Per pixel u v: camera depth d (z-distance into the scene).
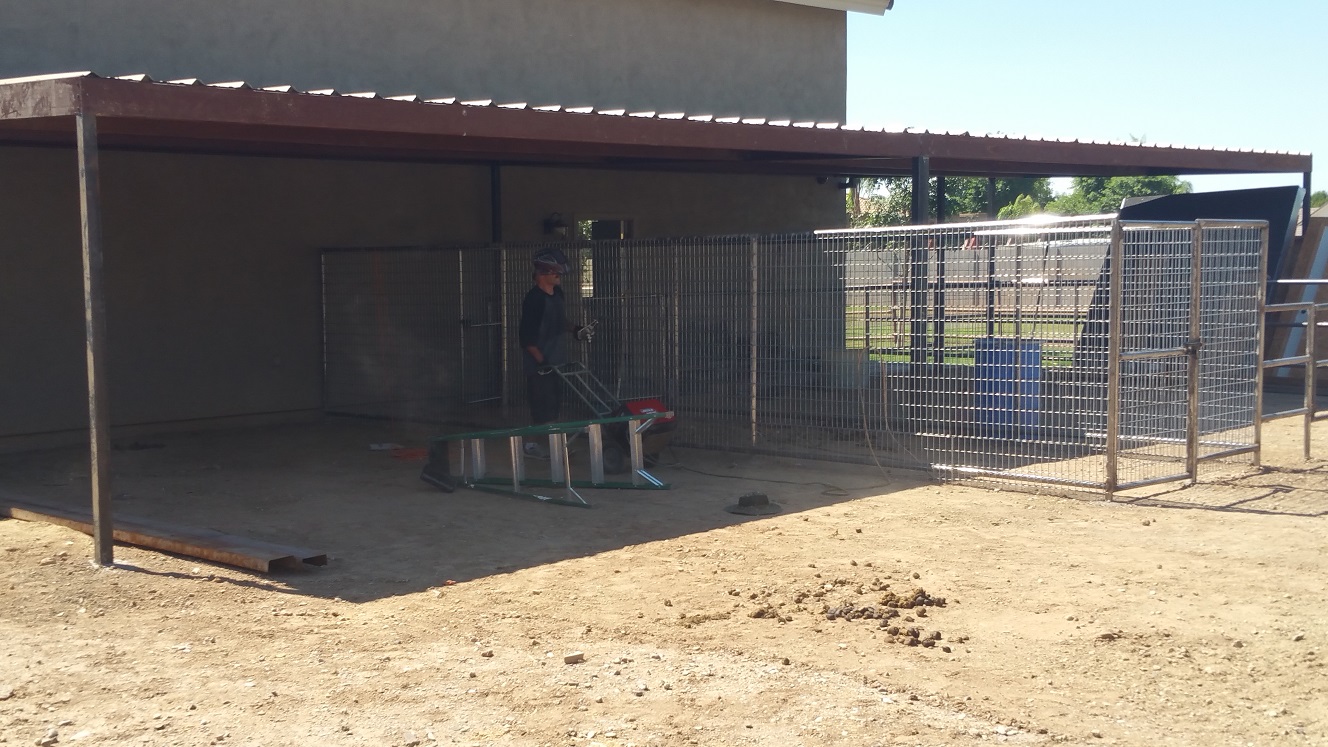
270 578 6.83
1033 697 4.90
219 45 12.12
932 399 9.93
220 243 12.99
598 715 4.73
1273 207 16.50
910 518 8.28
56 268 11.74
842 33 18.70
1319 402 14.52
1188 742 4.46
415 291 13.80
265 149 12.04
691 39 16.61
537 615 6.06
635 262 11.80
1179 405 9.65
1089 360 9.11
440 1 13.89
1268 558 7.03
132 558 7.25
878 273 10.12
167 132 8.88
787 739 4.49
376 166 14.26
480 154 12.74
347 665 5.32
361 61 13.23
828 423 10.60
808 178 18.75
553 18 15.02
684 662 5.33
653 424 10.26
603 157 13.97
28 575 6.84
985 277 9.70
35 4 10.88
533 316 10.87
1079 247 10.09
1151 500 8.76
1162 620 5.87
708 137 10.15
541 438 12.37
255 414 13.43
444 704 4.85
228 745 4.46
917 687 5.01
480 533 8.01
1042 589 6.44
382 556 7.38
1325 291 15.55
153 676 5.19
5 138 10.43
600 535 7.90
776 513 8.52
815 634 5.71
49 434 11.78
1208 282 9.67
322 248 13.84
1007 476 9.27
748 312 10.98
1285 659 5.30
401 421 13.80
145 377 12.46
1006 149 12.46
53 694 4.97
